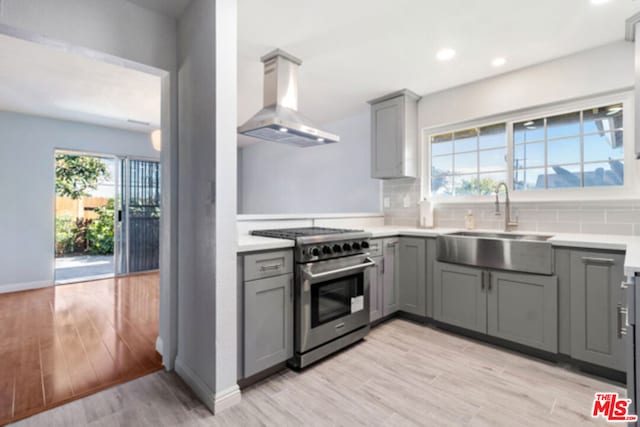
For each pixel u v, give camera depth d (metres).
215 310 1.59
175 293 2.01
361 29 2.13
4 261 3.89
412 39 2.25
